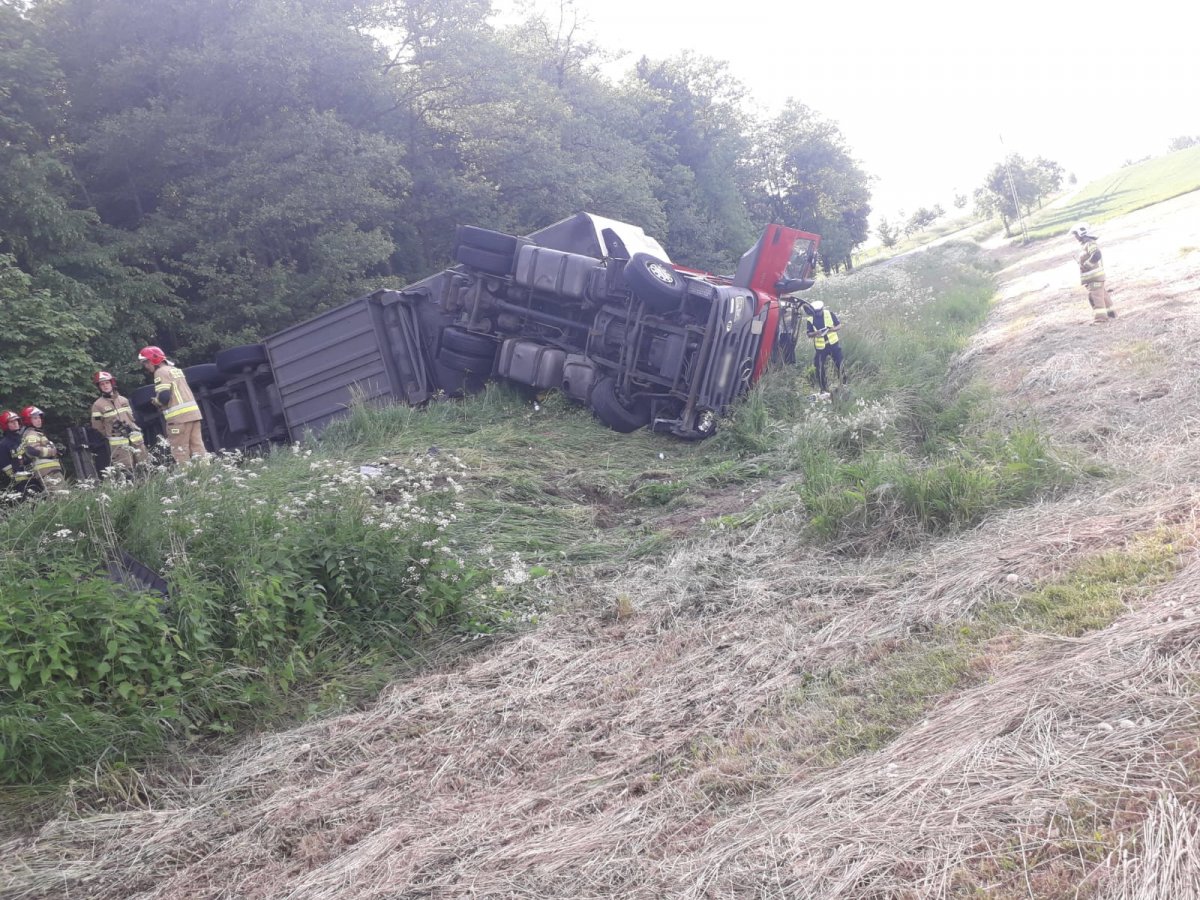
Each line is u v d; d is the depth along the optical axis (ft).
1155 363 29.37
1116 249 73.41
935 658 14.48
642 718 15.05
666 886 10.50
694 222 152.87
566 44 138.92
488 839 12.24
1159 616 13.14
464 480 29.63
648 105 163.73
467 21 97.71
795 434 33.04
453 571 20.56
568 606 20.63
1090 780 10.18
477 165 106.83
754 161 227.61
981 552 18.25
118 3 82.28
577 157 120.67
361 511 21.65
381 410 40.37
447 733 15.47
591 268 40.45
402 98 97.04
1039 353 37.55
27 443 33.19
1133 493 19.07
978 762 11.07
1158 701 11.14
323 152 77.00
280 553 19.21
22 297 53.01
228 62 76.84
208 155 79.46
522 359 41.60
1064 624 14.15
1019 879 9.11
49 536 18.97
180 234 73.92
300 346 45.24
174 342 74.23
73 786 14.14
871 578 18.78
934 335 54.85
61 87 80.74
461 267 44.16
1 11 69.82
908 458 25.82
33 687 14.96
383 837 12.61
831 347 42.63
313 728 16.08
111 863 12.78
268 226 74.69
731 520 25.08
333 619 18.97
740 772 12.72
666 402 39.04
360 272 77.87
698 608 19.31
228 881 12.25
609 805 12.65
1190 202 108.78
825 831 10.66
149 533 19.22
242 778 14.69
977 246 160.15
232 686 16.52
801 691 14.67
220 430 47.80
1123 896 8.52
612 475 32.12
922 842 9.98
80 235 64.90
